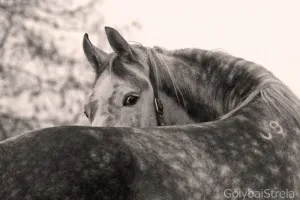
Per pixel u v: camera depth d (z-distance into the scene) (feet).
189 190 27.20
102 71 37.73
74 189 25.29
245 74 35.65
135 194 26.11
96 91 36.81
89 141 26.35
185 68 38.37
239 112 31.83
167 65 38.27
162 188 26.53
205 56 38.06
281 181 29.84
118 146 26.66
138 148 27.04
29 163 25.40
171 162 27.32
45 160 25.52
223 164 28.66
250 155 29.60
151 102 37.14
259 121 31.32
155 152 27.32
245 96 34.73
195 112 37.96
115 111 36.09
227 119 31.04
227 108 36.11
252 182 28.99
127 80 36.81
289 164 30.58
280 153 30.53
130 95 36.45
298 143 31.60
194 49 38.93
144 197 26.16
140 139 27.53
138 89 36.78
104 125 35.63
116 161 26.17
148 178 26.50
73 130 26.68
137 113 36.45
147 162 26.81
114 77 36.91
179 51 39.40
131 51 37.81
